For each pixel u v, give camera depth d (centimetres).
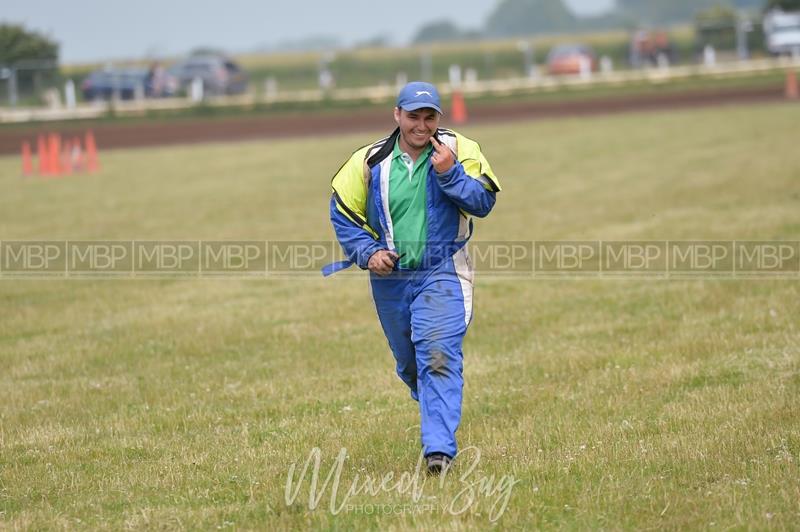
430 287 2292
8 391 3344
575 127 12369
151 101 19100
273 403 3072
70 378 3528
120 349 3888
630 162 8881
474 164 2284
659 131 11262
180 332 4125
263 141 12756
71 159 11344
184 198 8038
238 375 3462
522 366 3353
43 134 14588
